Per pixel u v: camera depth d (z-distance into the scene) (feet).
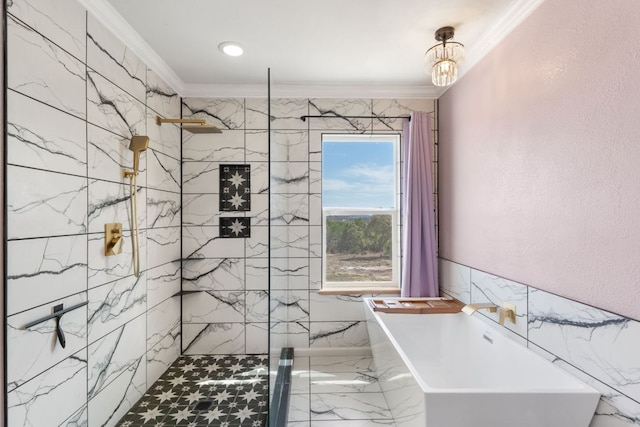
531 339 5.07
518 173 5.37
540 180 4.85
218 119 8.61
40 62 4.02
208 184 8.59
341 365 8.14
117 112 5.68
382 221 9.00
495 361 5.78
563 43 4.38
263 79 8.10
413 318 7.21
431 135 8.62
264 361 8.26
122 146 5.83
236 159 8.63
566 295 4.38
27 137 3.84
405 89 8.55
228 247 8.61
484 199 6.40
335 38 6.24
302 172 8.66
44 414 4.06
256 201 8.65
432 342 7.18
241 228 8.64
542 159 4.81
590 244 4.00
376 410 6.25
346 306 8.66
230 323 8.63
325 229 8.98
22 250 3.77
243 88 8.50
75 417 4.62
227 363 8.14
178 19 5.59
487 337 6.07
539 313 4.88
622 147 3.58
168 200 7.80
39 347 3.99
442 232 8.39
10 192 3.62
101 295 5.22
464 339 6.89
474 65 6.73
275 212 5.97
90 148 4.95
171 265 7.98
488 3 5.17
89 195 4.93
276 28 5.89
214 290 8.61
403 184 8.55
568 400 3.90
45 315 4.08
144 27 5.82
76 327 4.64
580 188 4.13
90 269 4.94
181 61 7.14
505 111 5.71
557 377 4.36
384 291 8.57
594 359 3.95
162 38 6.19
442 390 3.98
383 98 8.69
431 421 3.98
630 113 3.49
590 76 3.96
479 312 6.57
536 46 4.92
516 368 5.21
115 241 5.47
